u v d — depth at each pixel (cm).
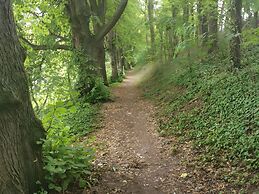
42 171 548
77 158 631
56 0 1916
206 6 1479
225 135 839
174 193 627
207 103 1168
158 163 823
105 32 1930
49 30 2039
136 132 1191
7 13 512
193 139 948
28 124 534
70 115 1464
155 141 1040
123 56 4422
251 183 603
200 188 633
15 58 517
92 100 1816
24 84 531
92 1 2242
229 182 633
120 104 1780
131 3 3127
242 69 1234
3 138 482
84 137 1212
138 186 665
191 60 1834
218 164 728
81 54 1859
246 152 711
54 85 1541
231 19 1195
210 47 1783
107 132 1235
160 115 1370
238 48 1251
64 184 573
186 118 1141
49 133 658
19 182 489
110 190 627
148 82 2634
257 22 1769
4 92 484
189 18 1730
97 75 1928
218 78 1318
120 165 809
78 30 1917
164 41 2762
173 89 1747
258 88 1007
